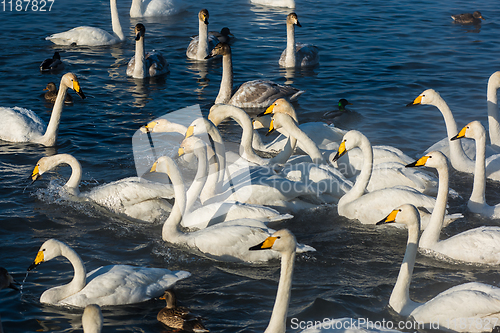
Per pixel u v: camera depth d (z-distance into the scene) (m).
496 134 14.28
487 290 8.11
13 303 8.50
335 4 32.62
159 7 29.83
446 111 13.26
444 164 9.86
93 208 11.58
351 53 23.36
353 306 8.58
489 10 31.12
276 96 18.12
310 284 9.23
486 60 22.31
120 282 8.60
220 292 8.99
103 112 16.98
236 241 9.73
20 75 20.02
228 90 18.41
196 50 23.16
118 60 22.66
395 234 10.92
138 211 11.27
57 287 8.59
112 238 10.58
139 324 8.12
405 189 11.20
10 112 15.19
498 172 13.02
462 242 9.78
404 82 19.89
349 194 11.60
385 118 16.77
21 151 14.27
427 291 9.04
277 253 9.96
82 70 21.11
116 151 14.29
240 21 28.70
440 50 23.69
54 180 12.62
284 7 31.61
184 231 10.68
